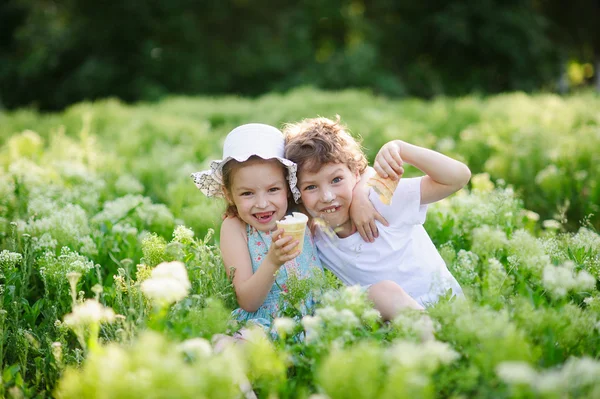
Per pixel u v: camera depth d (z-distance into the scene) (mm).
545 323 2053
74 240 3352
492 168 5387
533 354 1935
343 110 9766
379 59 21953
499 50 21250
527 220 3836
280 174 2717
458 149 6352
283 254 2459
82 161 5949
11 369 2195
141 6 21547
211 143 7719
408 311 2127
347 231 2822
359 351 1654
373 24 22922
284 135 2898
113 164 5871
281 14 22766
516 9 21734
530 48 21203
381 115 8461
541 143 5727
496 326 1899
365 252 2783
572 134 6016
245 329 2387
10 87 23047
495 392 1716
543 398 1535
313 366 1955
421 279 2727
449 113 8906
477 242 3016
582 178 4570
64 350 2346
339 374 1596
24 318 2729
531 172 5078
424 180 2775
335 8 22453
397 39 22812
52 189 4367
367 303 2209
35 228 3391
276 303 2732
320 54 23578
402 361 1568
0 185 4250
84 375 1739
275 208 2717
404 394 1518
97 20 22031
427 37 22500
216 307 2139
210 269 2662
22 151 6027
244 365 1907
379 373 1648
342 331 1979
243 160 2633
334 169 2654
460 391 1842
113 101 11797
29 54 23297
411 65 22391
